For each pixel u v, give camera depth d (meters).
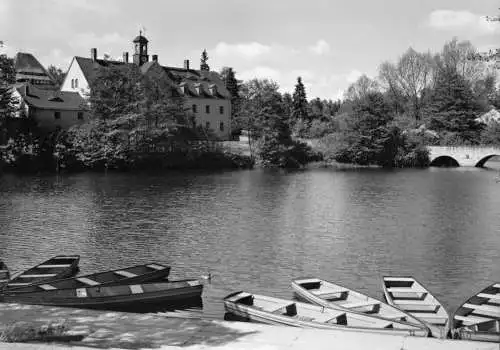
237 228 35.84
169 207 44.38
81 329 11.36
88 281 21.89
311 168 88.62
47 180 63.34
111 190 55.03
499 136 93.12
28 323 11.87
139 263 27.12
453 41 112.25
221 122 105.75
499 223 37.72
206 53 142.88
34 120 77.44
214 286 23.30
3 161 71.25
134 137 78.25
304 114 128.88
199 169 82.69
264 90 91.88
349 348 9.98
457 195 52.84
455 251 29.72
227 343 10.29
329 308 18.03
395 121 103.69
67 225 36.38
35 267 24.45
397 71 116.31
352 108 99.06
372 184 63.12
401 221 38.56
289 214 41.44
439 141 100.00
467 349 9.78
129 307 19.84
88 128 77.62
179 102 85.56
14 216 39.53
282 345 10.12
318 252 29.45
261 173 77.31
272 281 24.12
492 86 109.50
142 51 99.38
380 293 22.62
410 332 15.44
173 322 11.74
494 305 19.06
